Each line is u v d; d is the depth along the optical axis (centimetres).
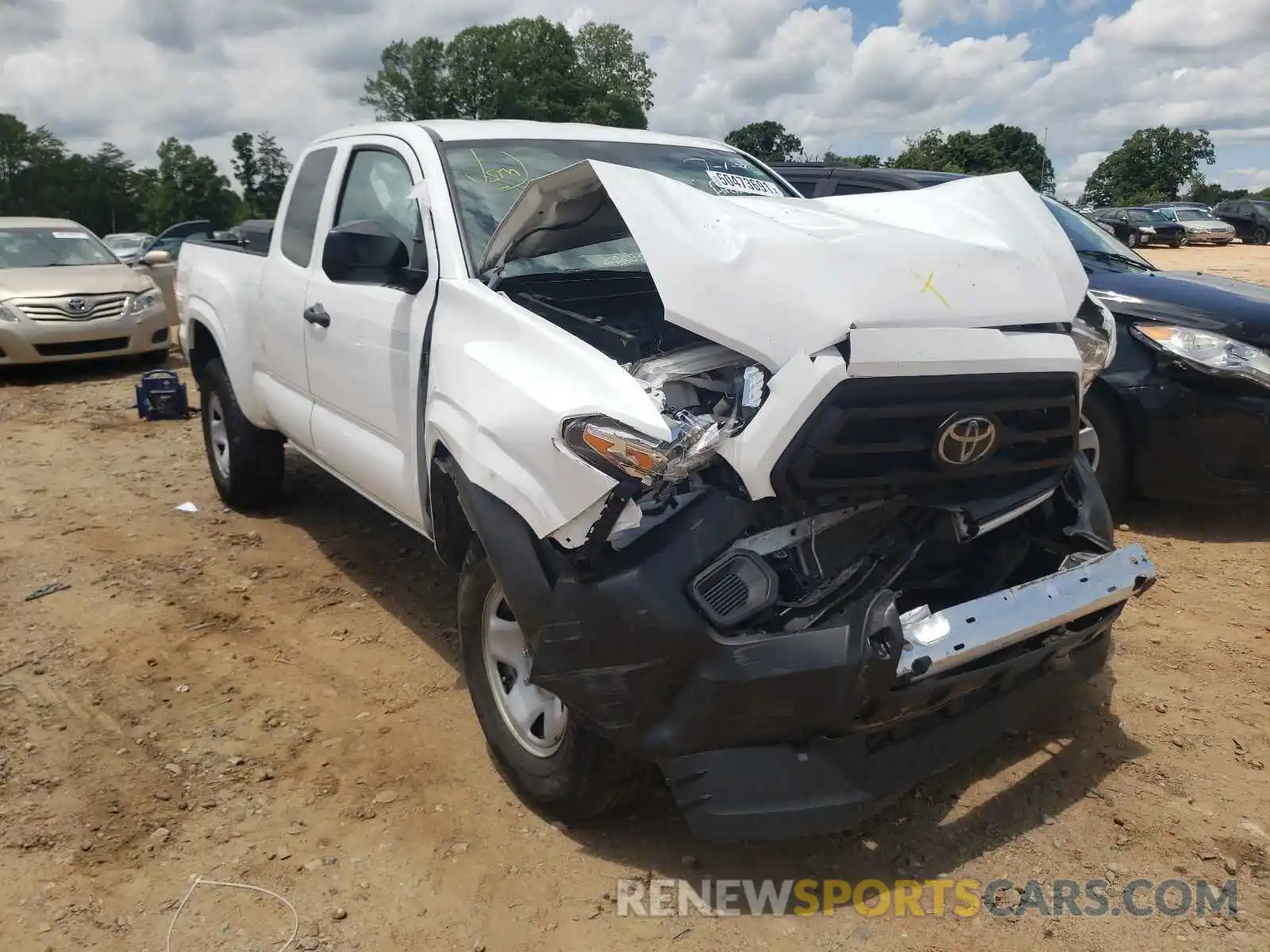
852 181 708
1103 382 504
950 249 274
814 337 240
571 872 280
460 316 315
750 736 242
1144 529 530
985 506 271
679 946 254
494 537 268
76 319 1024
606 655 246
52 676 390
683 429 244
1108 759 327
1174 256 2719
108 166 9738
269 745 344
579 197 303
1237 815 299
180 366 1119
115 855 288
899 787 253
